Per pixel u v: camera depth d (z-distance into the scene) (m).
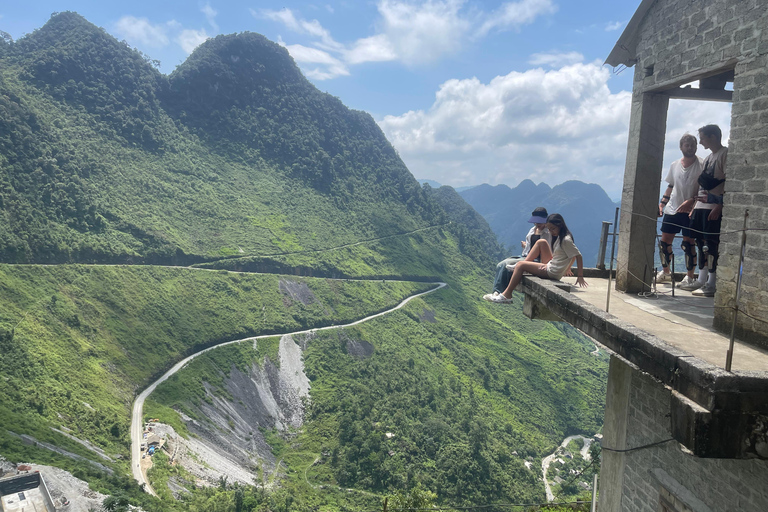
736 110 4.83
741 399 3.25
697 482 5.20
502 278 8.10
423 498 25.22
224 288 92.81
